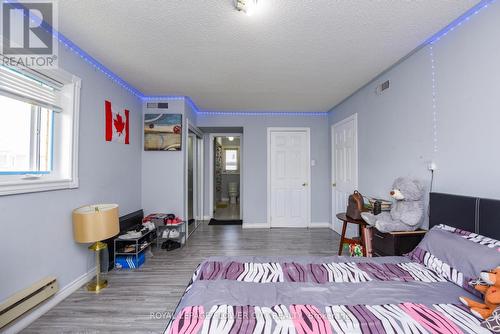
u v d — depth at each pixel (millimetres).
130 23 1841
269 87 3248
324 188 4707
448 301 1212
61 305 1990
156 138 3596
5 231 1597
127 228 3004
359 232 3176
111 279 2479
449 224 1792
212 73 2785
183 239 3646
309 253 3293
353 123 3543
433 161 2059
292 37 2016
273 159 4750
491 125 1570
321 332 982
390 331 986
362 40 2064
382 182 2814
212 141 5477
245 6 1573
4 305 1545
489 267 1235
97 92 2527
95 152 2508
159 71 2742
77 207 2252
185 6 1638
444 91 1937
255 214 4695
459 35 1790
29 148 1892
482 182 1633
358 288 1343
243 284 1390
